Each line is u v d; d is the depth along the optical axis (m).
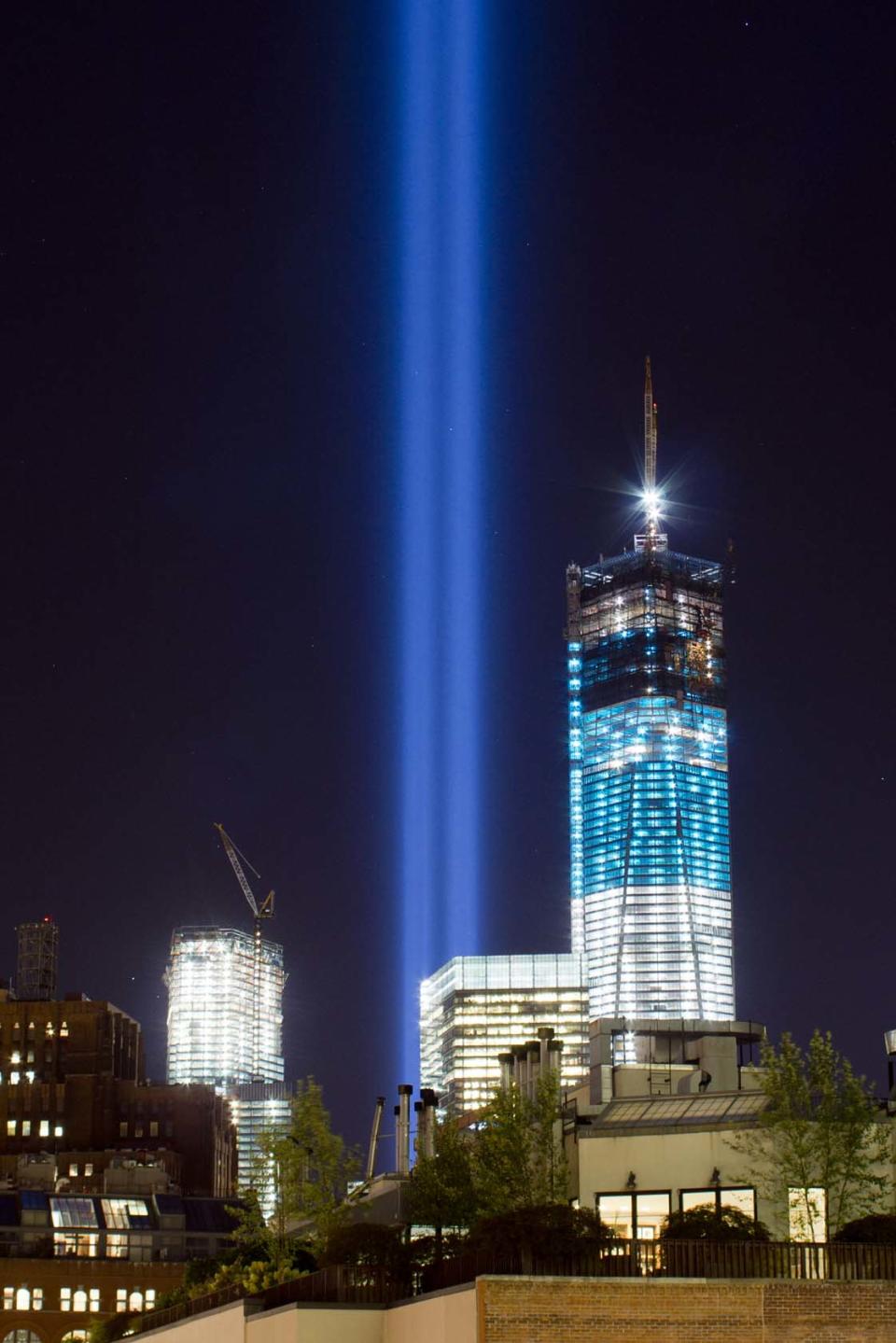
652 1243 54.53
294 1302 62.53
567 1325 51.69
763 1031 107.25
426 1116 115.31
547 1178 82.81
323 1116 101.38
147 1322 99.19
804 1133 74.56
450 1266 58.78
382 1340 61.28
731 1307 52.50
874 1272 54.91
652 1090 98.75
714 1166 79.56
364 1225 66.19
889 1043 88.75
